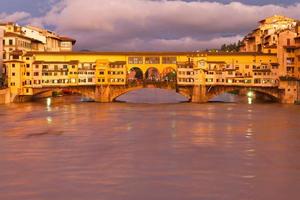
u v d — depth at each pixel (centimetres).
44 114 11719
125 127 9338
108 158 6369
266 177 5456
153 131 8794
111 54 17000
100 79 16462
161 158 6372
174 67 17075
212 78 16300
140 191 4906
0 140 7781
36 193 4856
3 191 4919
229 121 10331
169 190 4944
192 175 5506
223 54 16900
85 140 7781
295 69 16338
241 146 7281
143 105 14800
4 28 18125
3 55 17075
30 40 19012
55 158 6384
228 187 5059
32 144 7412
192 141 7688
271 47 17212
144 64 17112
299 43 16512
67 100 17125
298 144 7475
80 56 16875
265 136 8231
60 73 16125
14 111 12438
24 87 15638
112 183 5178
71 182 5212
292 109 13262
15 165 5988
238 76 16275
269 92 16225
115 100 17475
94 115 11544
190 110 12962
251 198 4728
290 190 4978
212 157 6456
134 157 6431
